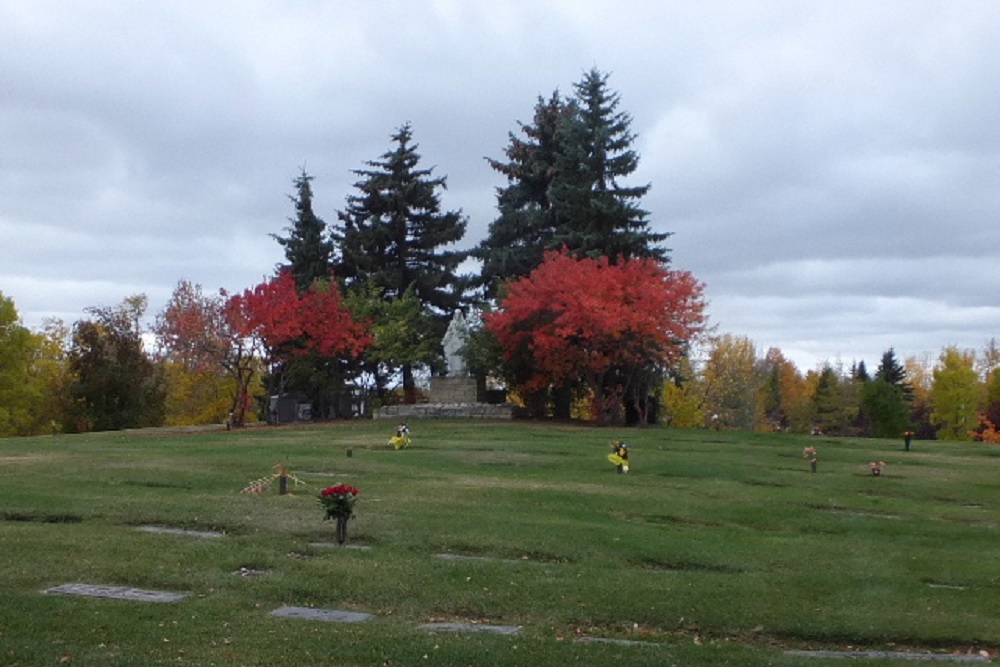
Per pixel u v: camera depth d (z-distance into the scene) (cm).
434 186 5484
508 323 4288
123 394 4959
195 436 3341
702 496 2006
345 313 4603
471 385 4769
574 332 4041
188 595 1068
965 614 1089
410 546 1364
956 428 7075
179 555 1237
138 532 1398
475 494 1886
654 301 4019
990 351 9888
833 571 1302
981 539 1647
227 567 1191
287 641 891
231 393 6009
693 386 6800
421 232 5550
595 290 4025
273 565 1205
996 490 2255
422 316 5131
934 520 1850
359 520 1530
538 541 1405
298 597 1073
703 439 3438
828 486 2261
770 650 952
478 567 1222
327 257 5469
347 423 4172
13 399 5431
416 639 912
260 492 1847
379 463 2398
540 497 1878
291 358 4644
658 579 1200
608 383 4534
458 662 845
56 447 2817
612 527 1570
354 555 1291
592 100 5003
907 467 2712
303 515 1566
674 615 1038
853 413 7769
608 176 4981
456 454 2672
